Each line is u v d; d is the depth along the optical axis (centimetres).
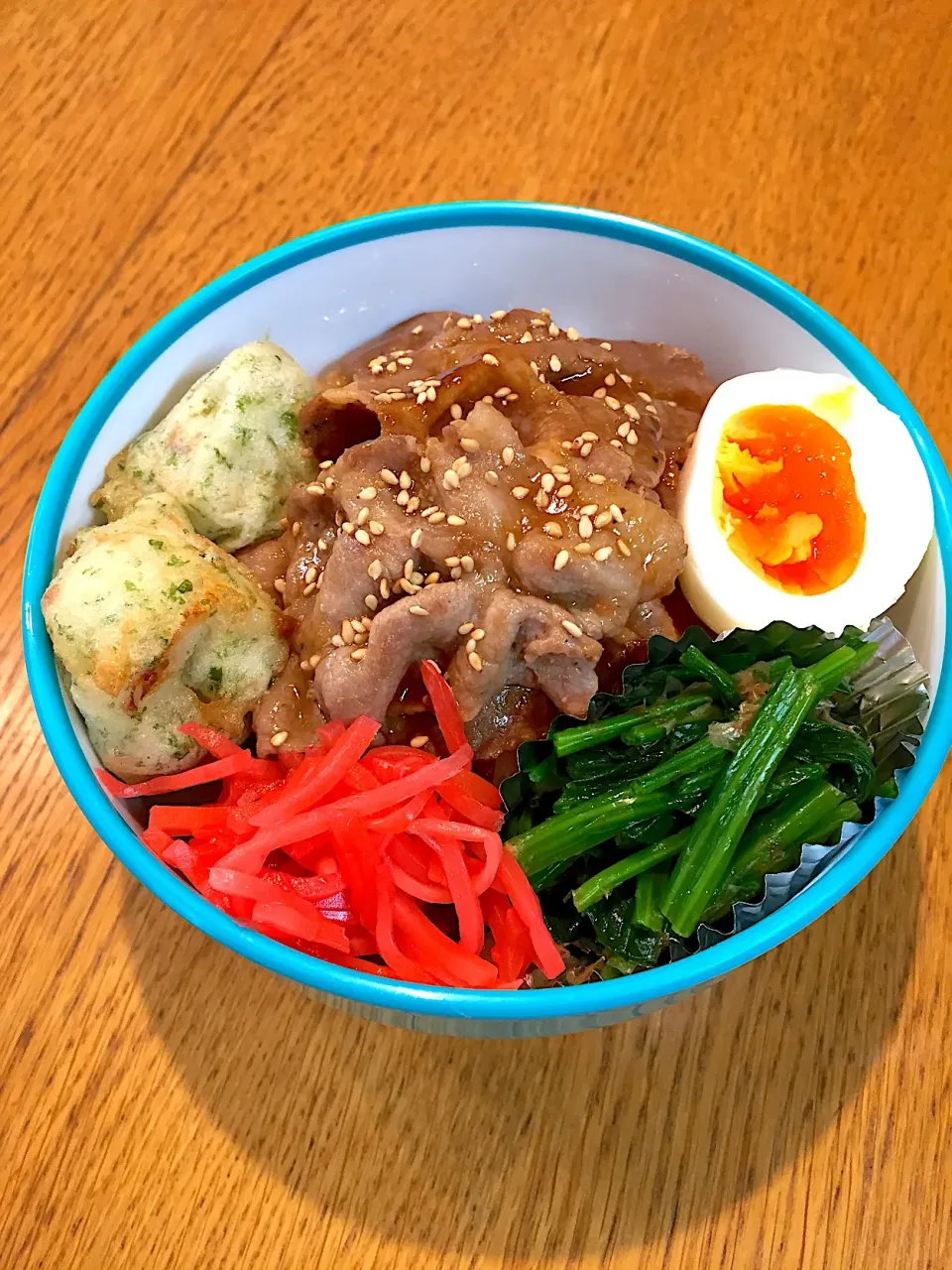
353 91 28
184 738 20
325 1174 20
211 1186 20
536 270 24
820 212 27
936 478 21
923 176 28
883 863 22
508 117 28
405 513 20
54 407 25
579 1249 19
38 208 27
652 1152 20
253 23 29
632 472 21
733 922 19
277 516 23
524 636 20
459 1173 20
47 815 22
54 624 19
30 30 29
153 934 21
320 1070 20
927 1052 21
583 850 19
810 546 22
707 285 23
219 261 27
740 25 29
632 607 21
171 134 28
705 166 28
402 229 23
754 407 22
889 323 26
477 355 22
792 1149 20
